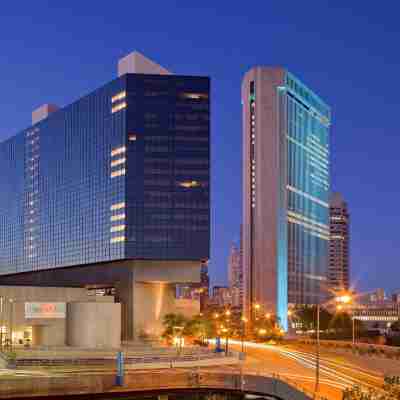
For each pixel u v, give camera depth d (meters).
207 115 197.38
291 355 127.50
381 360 111.38
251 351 138.25
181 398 75.00
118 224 194.50
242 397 75.25
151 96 196.50
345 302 92.44
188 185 194.38
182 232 192.50
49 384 67.75
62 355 116.56
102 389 70.19
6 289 162.38
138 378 72.06
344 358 119.00
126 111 195.62
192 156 195.50
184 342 163.50
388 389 50.91
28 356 112.81
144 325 190.62
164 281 192.00
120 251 192.25
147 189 193.00
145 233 191.50
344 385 80.94
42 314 142.38
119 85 199.12
